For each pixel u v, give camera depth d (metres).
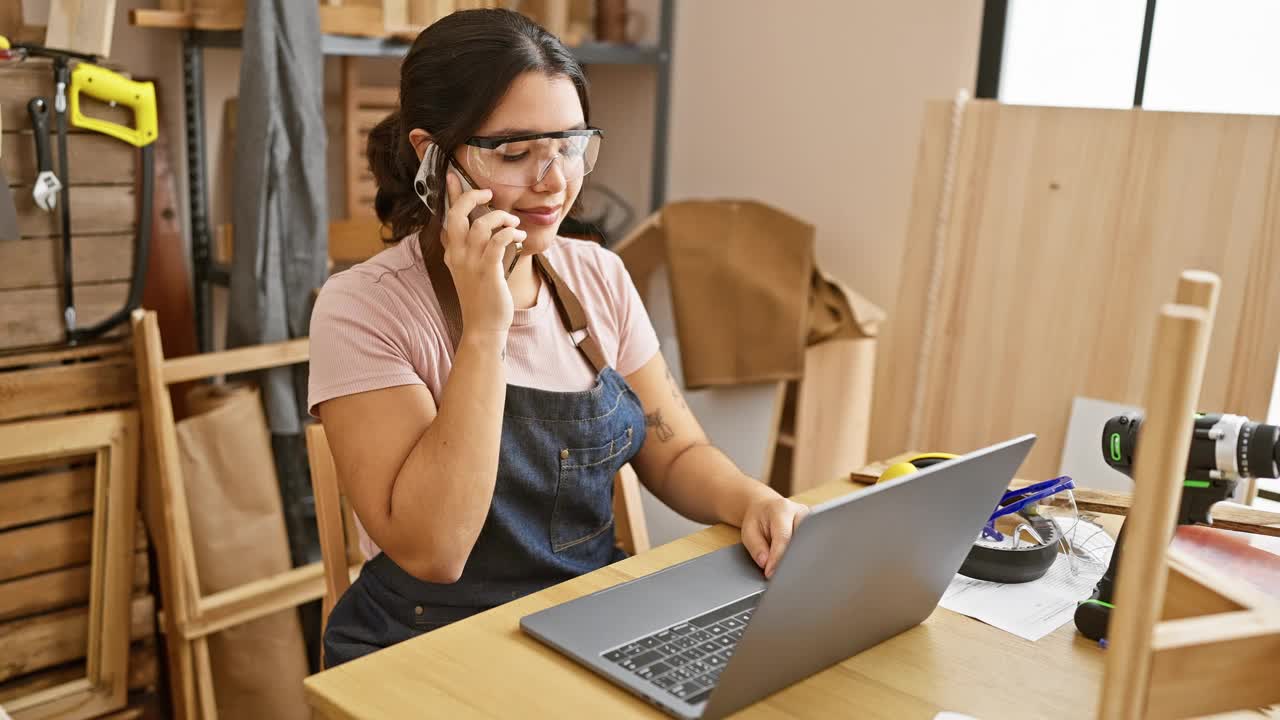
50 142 1.86
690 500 1.43
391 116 1.36
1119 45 2.40
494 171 1.22
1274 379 1.97
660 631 1.03
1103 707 0.74
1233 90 2.28
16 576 1.94
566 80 1.26
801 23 2.81
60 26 1.97
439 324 1.31
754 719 0.90
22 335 1.90
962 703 0.95
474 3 2.48
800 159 2.86
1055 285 2.20
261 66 2.04
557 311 1.41
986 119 2.25
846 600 0.93
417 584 1.29
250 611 2.08
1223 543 1.18
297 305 2.16
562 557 1.37
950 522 0.98
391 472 1.21
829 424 2.58
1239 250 1.99
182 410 2.56
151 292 2.51
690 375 2.56
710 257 2.55
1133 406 2.12
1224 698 0.74
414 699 0.91
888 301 2.71
